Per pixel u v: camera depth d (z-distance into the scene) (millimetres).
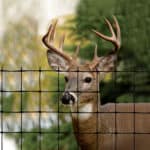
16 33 32875
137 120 19578
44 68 30188
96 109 19391
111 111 19469
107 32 28938
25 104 28672
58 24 31125
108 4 29188
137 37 28703
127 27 28812
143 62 28531
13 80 29609
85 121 19281
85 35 29312
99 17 29172
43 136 27406
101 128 19359
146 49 28625
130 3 28953
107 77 27469
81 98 19250
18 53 31422
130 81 27578
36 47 31562
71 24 29750
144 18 28797
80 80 19406
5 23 34938
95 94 19406
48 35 20203
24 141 27609
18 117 28266
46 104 28453
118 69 28219
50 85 28641
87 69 19719
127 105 19547
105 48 28328
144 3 28844
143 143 19562
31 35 32594
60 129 27109
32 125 28078
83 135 19328
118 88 27500
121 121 19516
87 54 28578
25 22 34438
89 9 29375
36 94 28812
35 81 29172
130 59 28594
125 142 19516
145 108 19547
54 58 20031
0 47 32062
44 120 27859
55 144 27125
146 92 27562
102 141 19391
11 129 27938
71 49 29000
